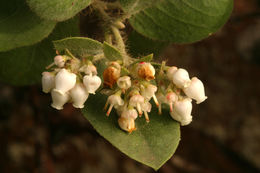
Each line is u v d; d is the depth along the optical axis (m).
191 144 0.39
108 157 0.35
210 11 0.19
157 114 0.17
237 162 0.39
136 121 0.17
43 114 0.32
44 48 0.20
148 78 0.15
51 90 0.16
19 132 0.32
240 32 0.43
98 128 0.16
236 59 0.42
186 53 0.40
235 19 0.32
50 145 0.32
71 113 0.33
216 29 0.19
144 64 0.15
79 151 0.34
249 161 0.39
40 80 0.21
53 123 0.32
